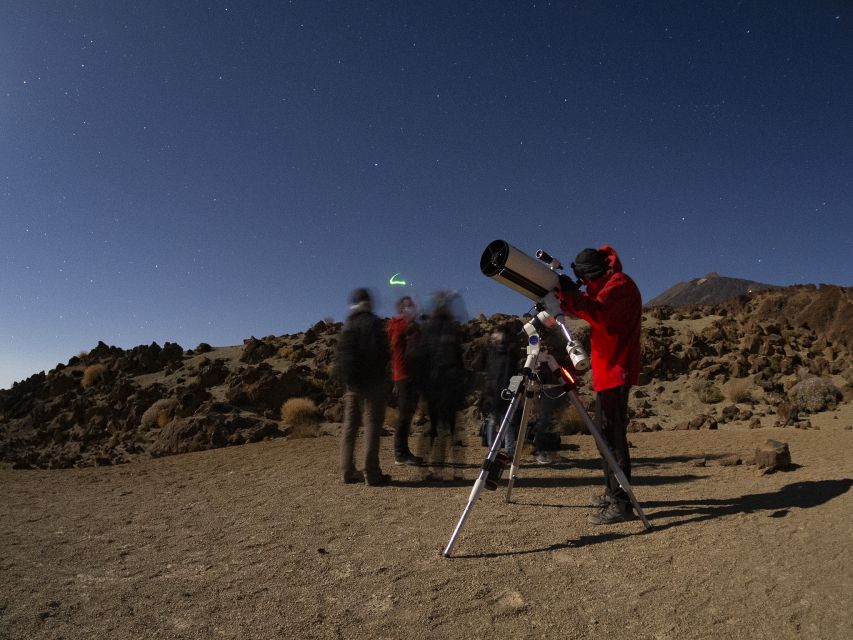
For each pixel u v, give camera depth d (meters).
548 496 6.52
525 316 5.47
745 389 16.27
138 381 22.03
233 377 19.44
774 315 21.30
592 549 4.63
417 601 3.89
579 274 5.34
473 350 16.44
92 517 6.46
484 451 9.96
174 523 6.07
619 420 5.20
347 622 3.66
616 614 3.57
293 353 21.70
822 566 3.90
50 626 3.72
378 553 4.83
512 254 4.91
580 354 4.88
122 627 3.69
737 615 3.45
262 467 9.37
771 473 6.94
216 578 4.46
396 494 6.88
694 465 8.04
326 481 7.88
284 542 5.24
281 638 3.50
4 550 5.28
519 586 4.02
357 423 7.71
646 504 5.84
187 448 14.62
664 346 19.69
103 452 16.31
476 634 3.45
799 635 3.20
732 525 4.86
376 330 7.34
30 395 22.88
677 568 4.12
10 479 9.52
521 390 5.06
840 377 16.42
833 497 5.40
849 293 20.42
